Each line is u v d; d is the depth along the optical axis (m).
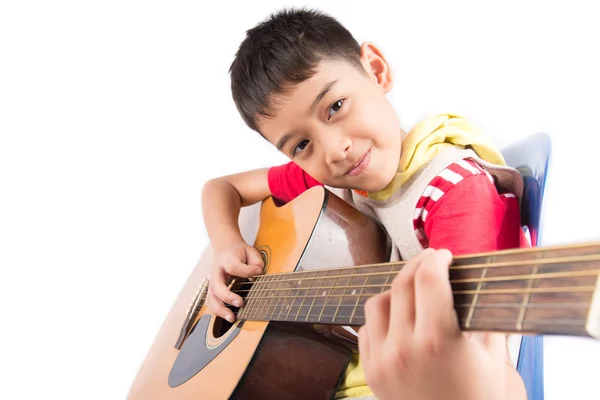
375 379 0.70
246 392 1.14
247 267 1.34
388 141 1.13
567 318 0.54
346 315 0.86
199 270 1.76
